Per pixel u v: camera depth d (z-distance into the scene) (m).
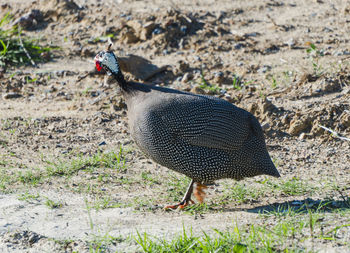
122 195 9.23
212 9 18.73
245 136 8.41
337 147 10.98
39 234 7.39
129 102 8.73
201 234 7.20
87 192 9.34
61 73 15.95
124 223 7.92
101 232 7.53
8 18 19.34
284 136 11.66
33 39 17.92
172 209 8.57
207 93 13.72
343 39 15.88
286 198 8.73
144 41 17.23
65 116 13.34
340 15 17.59
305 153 10.85
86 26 18.55
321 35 16.34
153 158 8.55
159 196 9.18
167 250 6.60
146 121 8.29
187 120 8.20
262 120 12.16
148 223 7.89
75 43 17.69
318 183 9.30
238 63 15.34
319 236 6.78
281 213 7.77
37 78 15.80
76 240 7.15
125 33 17.36
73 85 15.30
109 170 10.44
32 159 10.95
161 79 15.12
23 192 9.30
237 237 6.84
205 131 8.21
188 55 16.20
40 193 9.26
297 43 16.06
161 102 8.32
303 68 14.41
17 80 15.66
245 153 8.43
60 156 11.09
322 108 11.94
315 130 11.52
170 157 8.39
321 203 8.19
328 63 14.41
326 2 18.72
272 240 6.66
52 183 9.77
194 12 18.38
